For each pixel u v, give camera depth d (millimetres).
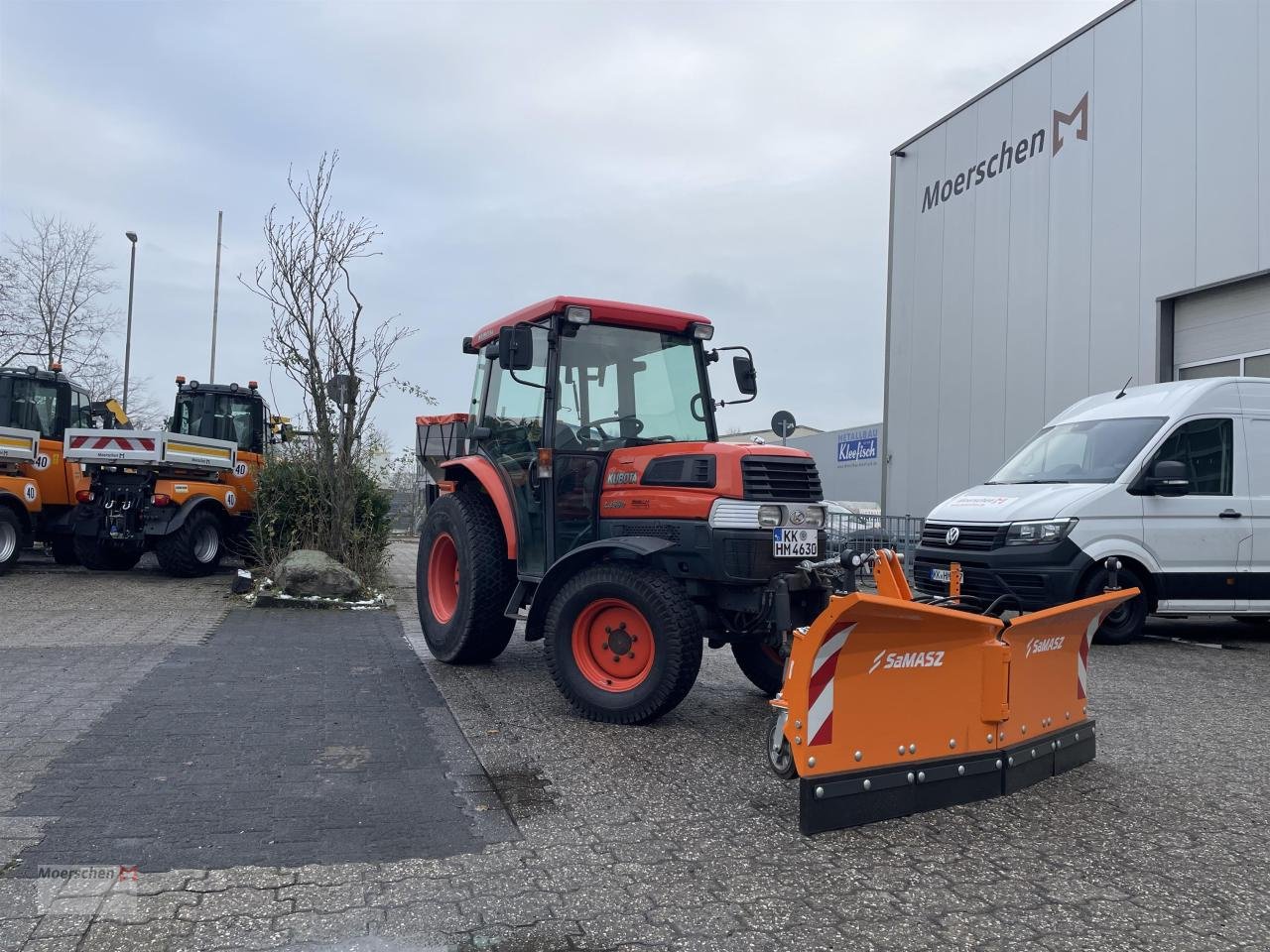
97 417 14266
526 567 6379
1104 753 5102
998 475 9750
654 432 6484
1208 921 3143
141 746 4750
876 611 3734
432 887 3271
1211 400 8930
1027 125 13430
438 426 9070
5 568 11922
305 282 11148
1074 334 12688
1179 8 11320
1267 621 10398
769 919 3090
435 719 5477
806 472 5688
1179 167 11305
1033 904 3240
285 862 3436
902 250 15930
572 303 6230
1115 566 5039
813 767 3799
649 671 5316
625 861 3529
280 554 11500
